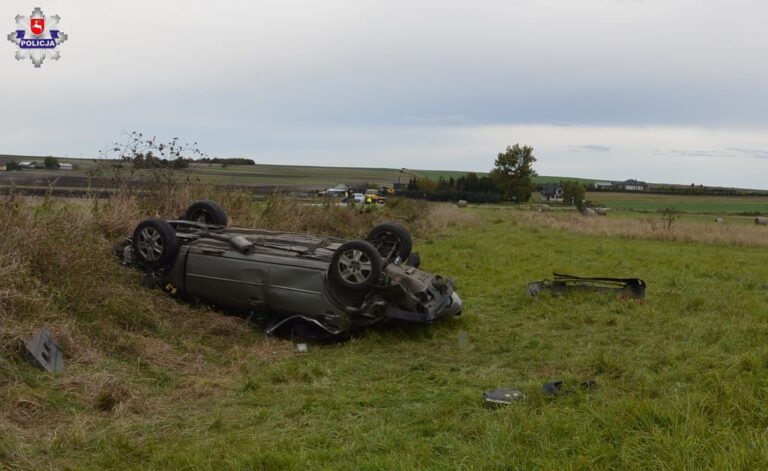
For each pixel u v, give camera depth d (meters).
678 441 4.37
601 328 9.26
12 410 5.28
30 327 6.54
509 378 6.98
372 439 5.01
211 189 14.52
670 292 11.98
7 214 8.57
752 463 4.02
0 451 4.60
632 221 29.08
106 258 9.22
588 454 4.40
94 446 4.96
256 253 9.08
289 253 9.09
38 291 7.33
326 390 6.59
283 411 5.87
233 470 4.51
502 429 4.88
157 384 6.56
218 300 9.16
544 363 7.60
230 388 6.61
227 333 8.62
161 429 5.44
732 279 13.91
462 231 23.64
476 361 7.82
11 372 5.80
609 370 6.92
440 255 17.03
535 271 14.77
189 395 6.36
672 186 105.62
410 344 8.57
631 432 4.70
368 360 7.85
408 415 5.70
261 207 15.34
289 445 4.96
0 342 6.09
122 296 8.25
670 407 5.03
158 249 9.42
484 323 9.79
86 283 7.95
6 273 7.11
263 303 8.88
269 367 7.38
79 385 6.02
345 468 4.48
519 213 34.44
